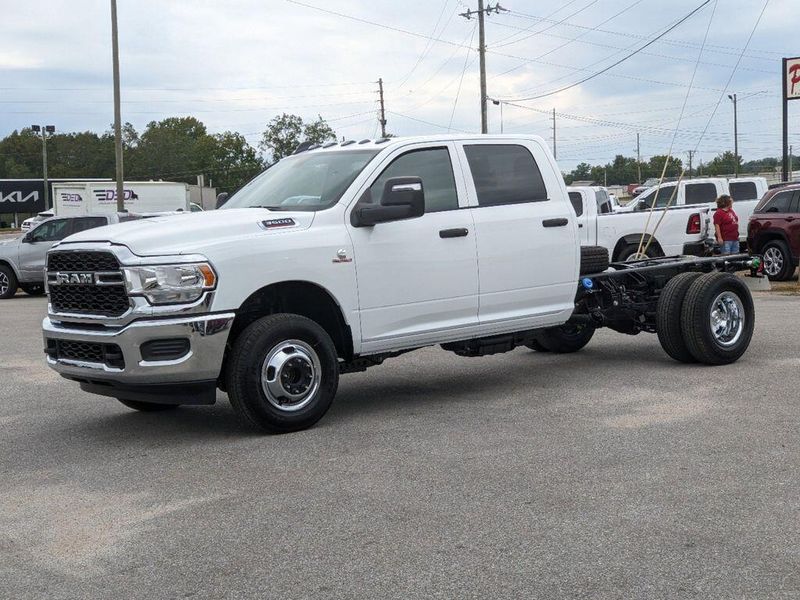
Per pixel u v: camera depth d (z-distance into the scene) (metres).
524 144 8.24
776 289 17.27
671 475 5.42
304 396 6.81
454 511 4.91
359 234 7.10
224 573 4.20
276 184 7.80
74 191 42.56
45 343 7.17
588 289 8.86
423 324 7.47
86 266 6.65
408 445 6.33
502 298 7.88
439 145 7.71
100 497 5.44
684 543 4.35
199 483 5.62
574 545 4.37
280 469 5.85
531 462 5.78
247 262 6.53
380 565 4.21
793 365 8.91
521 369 9.34
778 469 5.48
